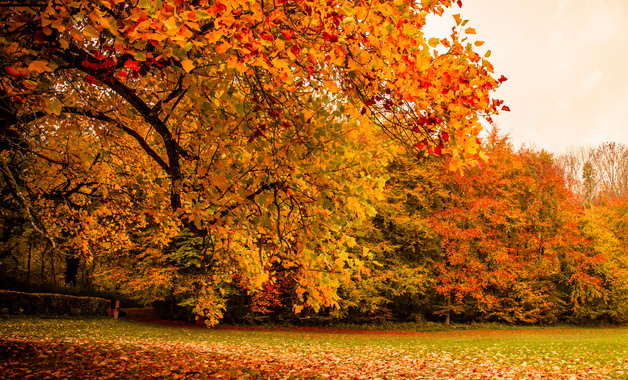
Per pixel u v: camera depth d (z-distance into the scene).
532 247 25.12
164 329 15.97
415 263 23.05
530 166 27.45
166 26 2.12
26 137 5.24
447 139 3.15
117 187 6.63
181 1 2.31
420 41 2.94
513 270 23.77
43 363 6.12
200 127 3.47
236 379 6.18
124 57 3.26
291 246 3.79
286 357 9.47
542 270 24.48
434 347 12.43
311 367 7.98
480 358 9.91
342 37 2.73
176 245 17.80
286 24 2.75
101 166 6.17
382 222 22.80
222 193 3.27
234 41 2.45
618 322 27.36
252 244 4.71
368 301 20.72
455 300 24.12
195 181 3.71
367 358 9.83
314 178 3.44
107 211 7.62
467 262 23.09
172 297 20.58
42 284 18.55
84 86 4.41
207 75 3.15
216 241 4.61
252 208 3.58
